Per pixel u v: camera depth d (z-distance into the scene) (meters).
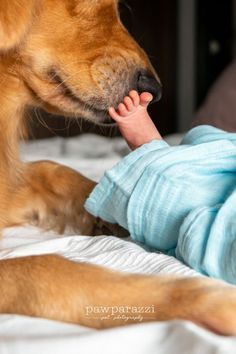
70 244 1.25
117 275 0.96
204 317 0.86
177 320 0.81
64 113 1.52
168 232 1.20
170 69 5.31
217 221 1.07
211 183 1.20
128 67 1.48
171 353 0.70
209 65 5.47
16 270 0.98
